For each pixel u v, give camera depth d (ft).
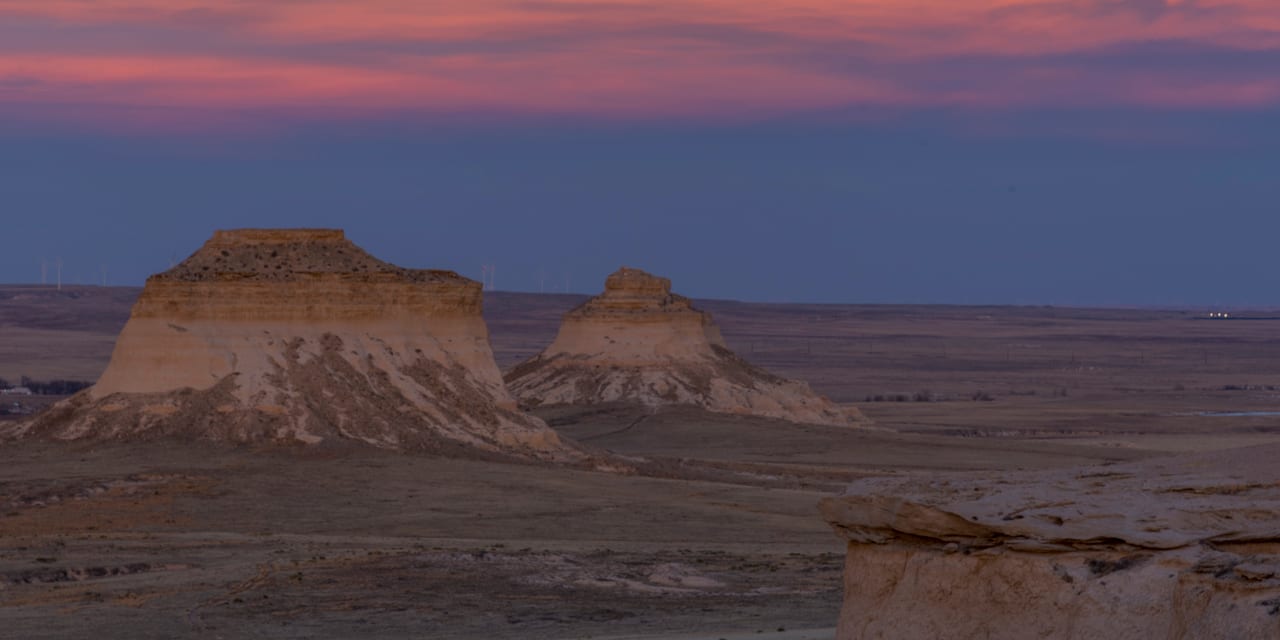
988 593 104.99
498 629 188.14
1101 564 100.99
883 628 110.42
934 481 115.55
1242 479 107.04
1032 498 107.34
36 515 279.49
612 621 192.95
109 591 212.64
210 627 188.55
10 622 189.67
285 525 280.51
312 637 183.11
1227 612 91.35
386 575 227.20
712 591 218.59
